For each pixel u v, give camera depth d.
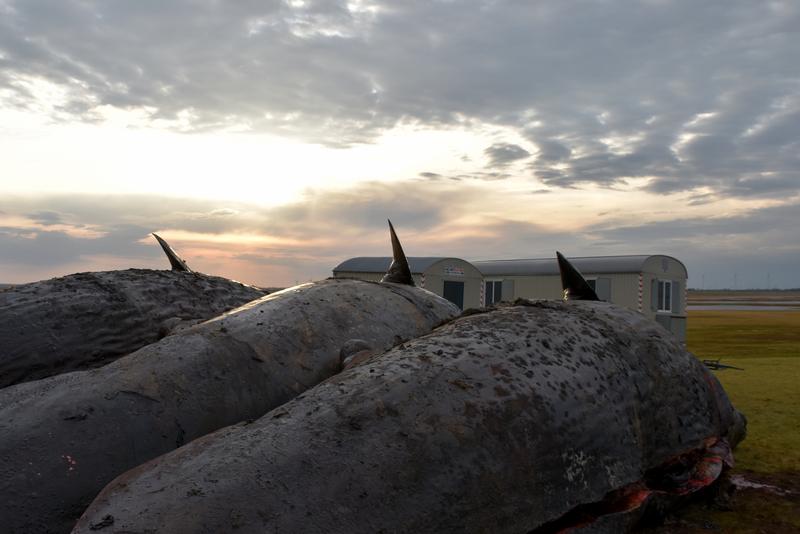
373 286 5.89
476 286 26.12
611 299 23.11
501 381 3.54
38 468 3.38
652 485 4.60
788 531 4.67
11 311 5.99
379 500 2.89
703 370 5.18
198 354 4.24
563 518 3.63
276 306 4.98
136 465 3.63
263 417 3.27
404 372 3.43
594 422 3.80
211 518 2.60
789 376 11.24
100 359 6.16
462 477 3.13
